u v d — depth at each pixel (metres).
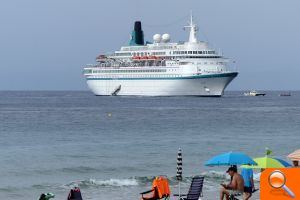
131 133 192.88
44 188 87.38
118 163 116.12
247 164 66.19
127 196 80.94
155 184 65.62
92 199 78.38
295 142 162.00
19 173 102.44
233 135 186.50
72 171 105.56
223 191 64.81
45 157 124.19
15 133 188.38
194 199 67.50
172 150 140.00
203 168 109.25
